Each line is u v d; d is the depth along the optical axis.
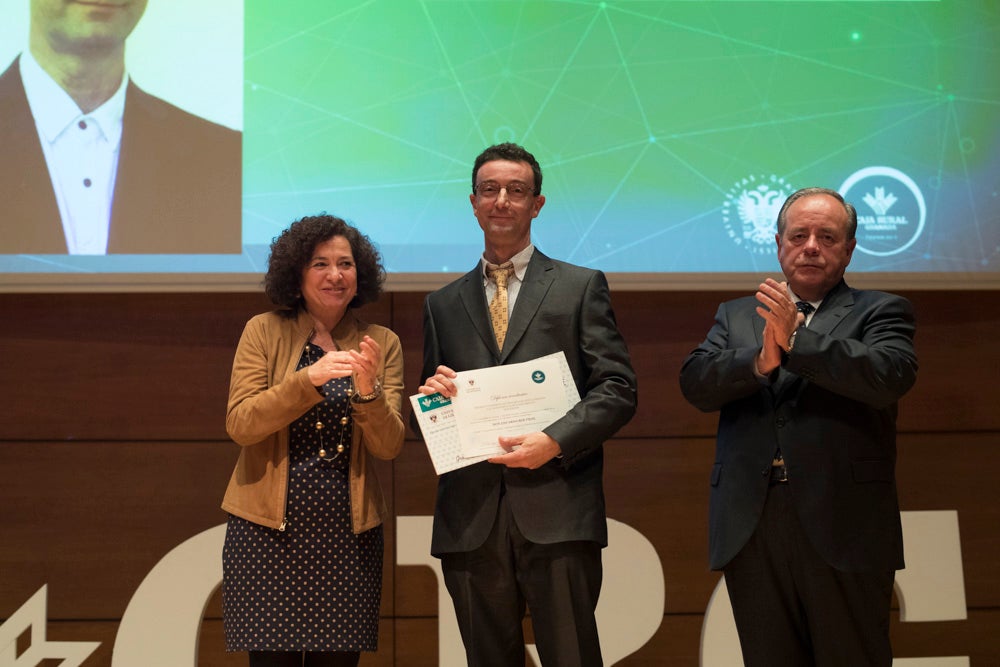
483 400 2.35
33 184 3.27
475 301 2.52
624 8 3.44
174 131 3.32
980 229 3.41
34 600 3.23
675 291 3.43
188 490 3.29
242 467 2.37
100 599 3.24
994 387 3.43
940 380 3.43
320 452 2.36
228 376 3.34
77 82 3.31
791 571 2.28
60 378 3.31
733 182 3.39
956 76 3.46
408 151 3.36
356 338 2.52
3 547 3.25
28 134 3.29
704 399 2.41
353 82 3.37
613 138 3.39
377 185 3.34
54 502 3.27
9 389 3.29
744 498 2.32
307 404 2.26
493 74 3.40
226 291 3.29
